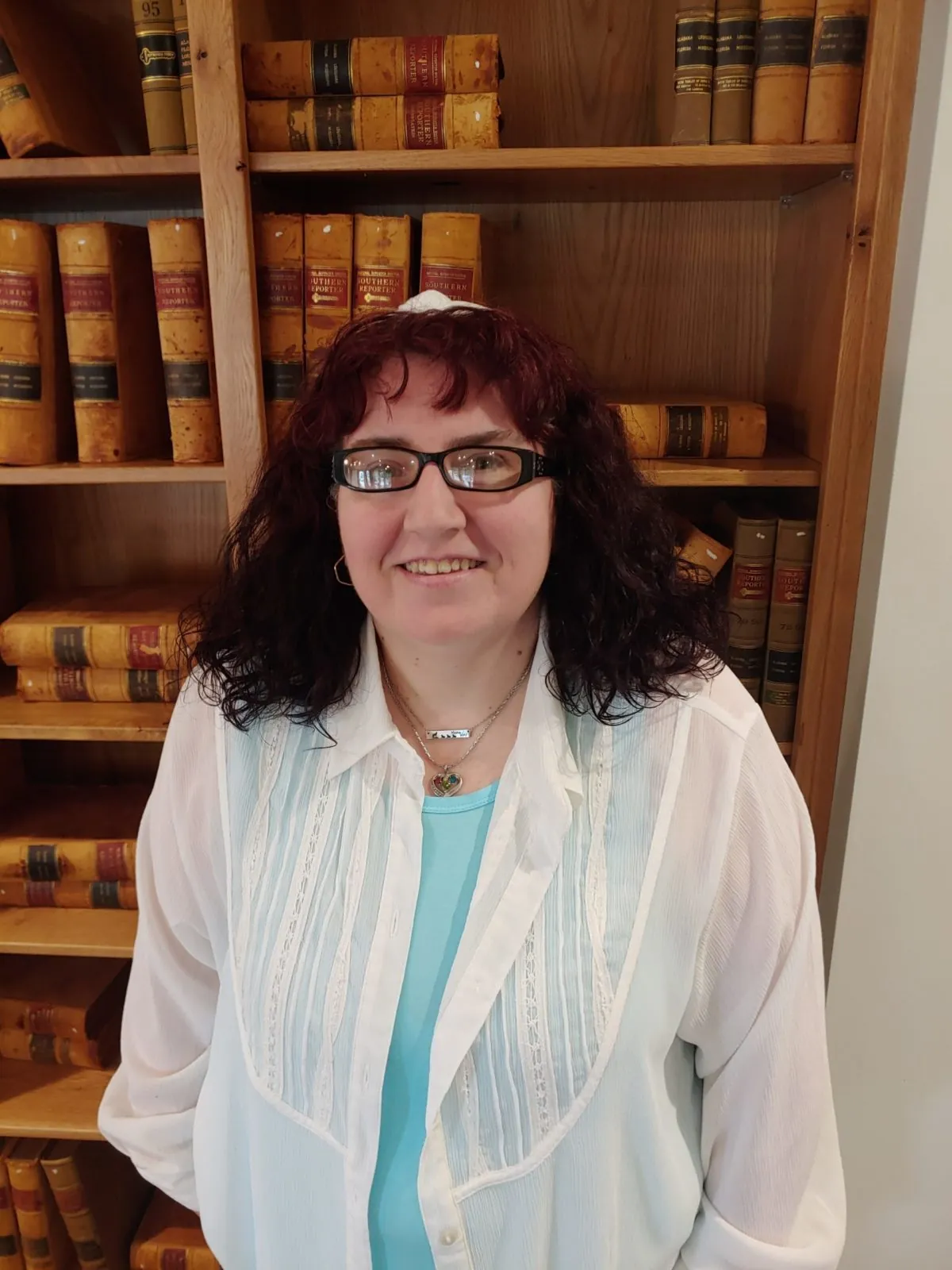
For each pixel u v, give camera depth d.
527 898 0.78
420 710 0.88
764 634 1.31
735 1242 0.88
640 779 0.81
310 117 1.14
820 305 1.23
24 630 1.39
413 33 1.38
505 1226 0.81
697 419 1.29
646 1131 0.83
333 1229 0.86
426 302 0.82
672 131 1.18
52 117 1.20
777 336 1.43
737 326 1.47
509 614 0.77
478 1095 0.78
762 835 0.80
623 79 1.38
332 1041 0.80
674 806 0.80
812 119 1.11
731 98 1.12
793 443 1.34
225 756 0.89
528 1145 0.79
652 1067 0.81
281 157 1.15
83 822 1.56
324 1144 0.83
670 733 0.82
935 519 1.21
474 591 0.75
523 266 1.46
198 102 1.11
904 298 1.17
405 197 1.39
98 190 1.32
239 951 0.85
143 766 1.71
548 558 0.79
